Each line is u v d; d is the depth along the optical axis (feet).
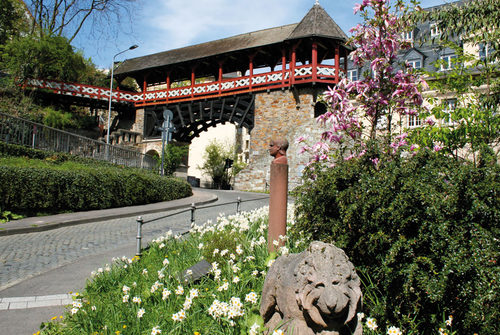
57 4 120.16
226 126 168.96
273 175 16.60
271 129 102.12
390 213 11.07
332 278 7.86
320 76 95.55
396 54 17.43
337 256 8.21
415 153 12.75
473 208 10.26
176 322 11.11
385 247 11.25
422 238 10.53
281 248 14.51
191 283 13.60
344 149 15.66
